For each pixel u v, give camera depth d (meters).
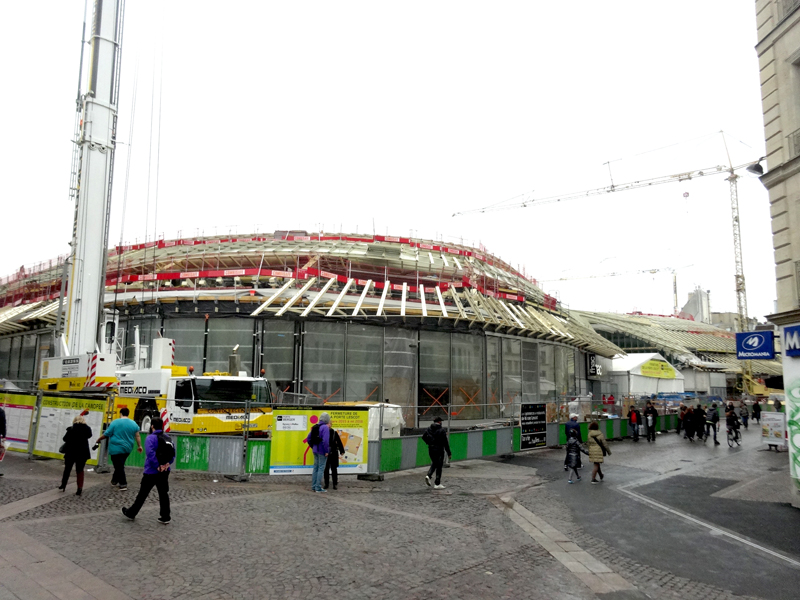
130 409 19.09
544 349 37.28
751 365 65.06
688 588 6.90
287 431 13.92
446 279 37.28
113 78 21.02
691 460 19.19
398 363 28.95
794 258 12.51
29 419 16.30
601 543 8.82
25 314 34.53
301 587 6.48
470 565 7.50
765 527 10.01
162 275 29.95
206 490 12.03
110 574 6.61
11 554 7.14
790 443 11.98
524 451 21.16
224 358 27.25
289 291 28.22
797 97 12.83
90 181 20.22
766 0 13.76
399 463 15.31
